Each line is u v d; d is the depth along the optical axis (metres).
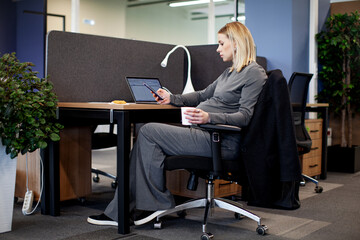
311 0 4.16
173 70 2.93
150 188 1.99
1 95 1.86
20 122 1.92
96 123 2.48
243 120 1.82
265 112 1.81
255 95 1.86
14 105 1.85
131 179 2.06
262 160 1.80
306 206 2.59
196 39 5.01
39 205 2.52
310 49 4.20
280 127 1.77
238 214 2.25
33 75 2.05
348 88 4.18
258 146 1.81
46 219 2.23
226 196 2.67
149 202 1.98
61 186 2.43
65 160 2.44
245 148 1.82
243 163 1.88
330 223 2.19
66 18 4.90
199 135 1.91
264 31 4.02
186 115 1.80
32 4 4.90
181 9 5.07
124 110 1.93
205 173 1.96
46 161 2.30
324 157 3.66
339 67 4.16
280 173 1.78
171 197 2.03
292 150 1.77
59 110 2.21
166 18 5.15
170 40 5.16
